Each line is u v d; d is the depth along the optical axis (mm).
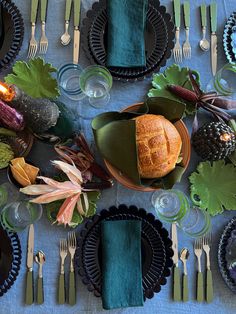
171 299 1030
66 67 1032
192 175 1053
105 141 940
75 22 1078
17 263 1002
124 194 1044
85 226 1008
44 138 1000
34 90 1043
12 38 1043
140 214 1028
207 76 1099
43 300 1007
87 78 1023
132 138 914
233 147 1009
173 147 942
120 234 1002
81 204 991
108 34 1040
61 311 1008
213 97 1040
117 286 985
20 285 1006
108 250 993
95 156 1042
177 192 1027
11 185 1017
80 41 1072
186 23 1105
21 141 1002
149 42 1069
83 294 1015
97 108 1059
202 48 1102
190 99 1044
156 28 1072
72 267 1016
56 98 1041
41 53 1067
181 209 1018
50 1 1088
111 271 987
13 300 1002
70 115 985
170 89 1050
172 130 947
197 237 1038
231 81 1082
